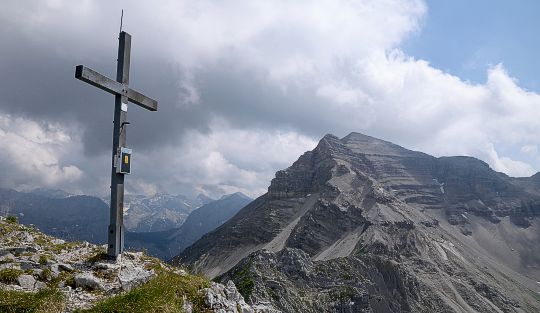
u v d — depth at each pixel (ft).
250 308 65.92
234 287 69.36
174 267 76.74
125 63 78.33
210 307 60.44
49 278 61.00
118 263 70.69
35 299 51.88
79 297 56.65
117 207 74.18
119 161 75.00
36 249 75.00
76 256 74.18
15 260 65.51
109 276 65.00
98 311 51.16
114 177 74.90
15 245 78.95
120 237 73.97
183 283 62.54
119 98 77.00
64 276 62.08
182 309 56.65
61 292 54.75
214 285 66.59
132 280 62.85
